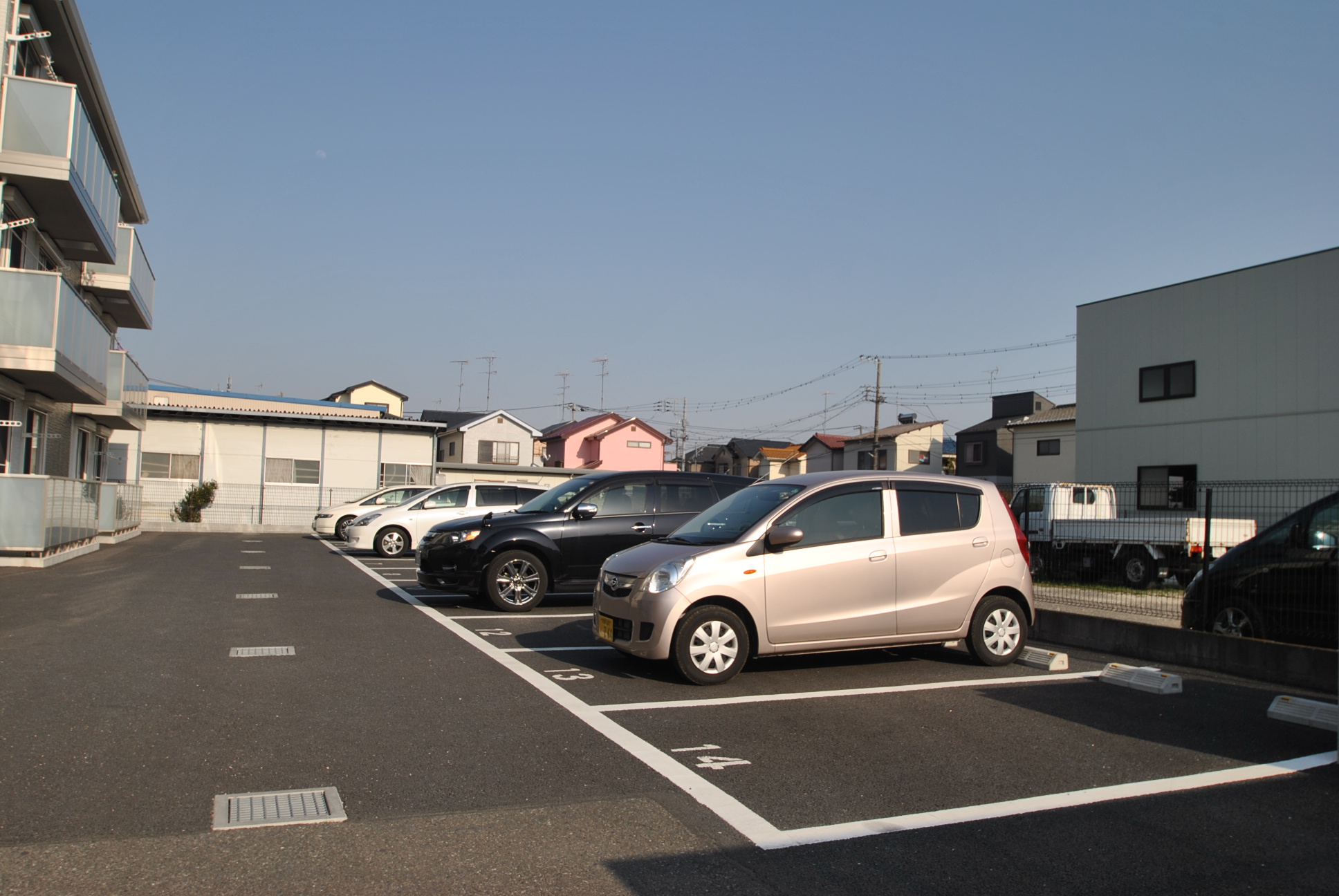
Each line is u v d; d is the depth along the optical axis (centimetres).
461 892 326
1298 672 730
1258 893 344
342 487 3219
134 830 373
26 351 1398
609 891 330
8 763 453
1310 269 1967
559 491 1173
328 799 417
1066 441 3650
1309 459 1952
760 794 444
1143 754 527
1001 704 647
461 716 575
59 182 1451
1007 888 343
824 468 5512
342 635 866
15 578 1225
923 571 750
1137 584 1523
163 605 1016
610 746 519
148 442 3000
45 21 1600
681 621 685
